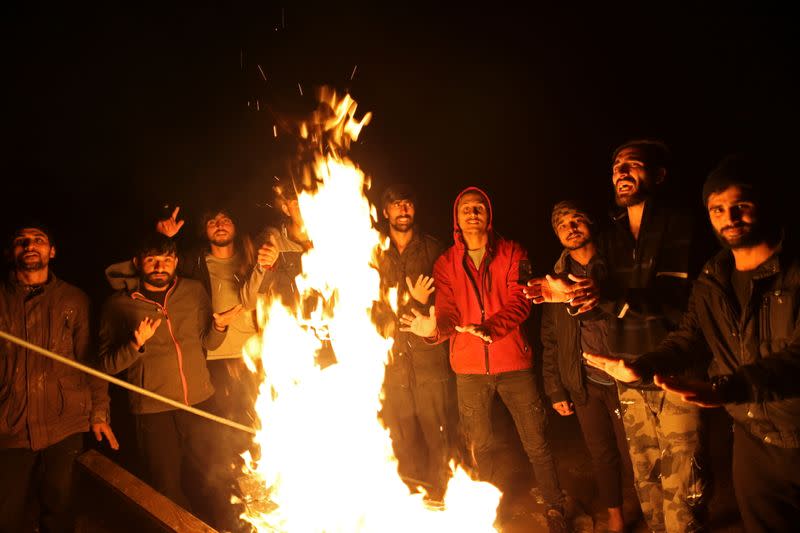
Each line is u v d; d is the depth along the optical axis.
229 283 4.14
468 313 3.66
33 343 3.14
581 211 3.22
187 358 3.69
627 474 4.01
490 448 3.63
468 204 3.59
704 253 2.75
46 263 3.28
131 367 3.62
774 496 2.13
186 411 3.67
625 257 2.92
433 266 3.93
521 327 3.62
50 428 3.16
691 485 2.62
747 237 2.11
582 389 3.21
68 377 3.27
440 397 3.88
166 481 3.58
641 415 2.81
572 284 2.70
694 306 2.47
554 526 3.33
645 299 2.69
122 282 3.70
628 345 2.84
